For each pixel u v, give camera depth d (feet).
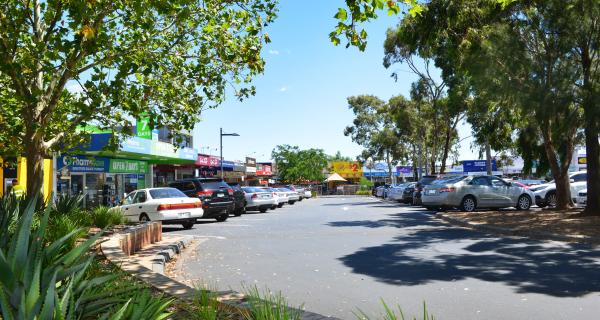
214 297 15.79
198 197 65.67
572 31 43.21
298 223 61.62
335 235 46.44
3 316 8.04
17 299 8.89
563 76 43.39
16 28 32.12
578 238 37.83
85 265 10.72
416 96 129.90
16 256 9.77
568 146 63.10
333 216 73.20
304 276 26.94
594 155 52.01
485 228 48.37
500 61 46.01
